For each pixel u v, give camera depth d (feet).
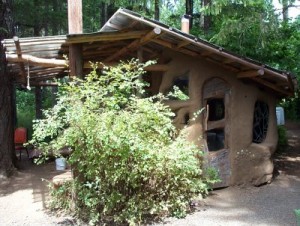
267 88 22.98
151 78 24.84
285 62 31.68
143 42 19.45
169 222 15.56
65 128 16.57
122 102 16.15
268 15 27.12
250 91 22.11
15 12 40.68
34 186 22.61
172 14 44.52
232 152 21.29
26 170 27.27
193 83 20.59
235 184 21.29
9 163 25.16
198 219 15.93
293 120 51.11
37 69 24.81
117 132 14.79
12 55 18.06
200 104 20.62
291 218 15.94
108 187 15.83
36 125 16.02
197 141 20.24
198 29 36.01
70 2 17.44
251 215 16.43
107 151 14.83
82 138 15.23
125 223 15.37
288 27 32.91
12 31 27.27
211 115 22.26
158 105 16.78
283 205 17.85
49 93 62.08
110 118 15.07
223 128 21.49
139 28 18.66
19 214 17.15
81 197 15.65
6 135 25.14
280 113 39.34
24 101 68.49
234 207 17.65
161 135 16.49
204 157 20.34
